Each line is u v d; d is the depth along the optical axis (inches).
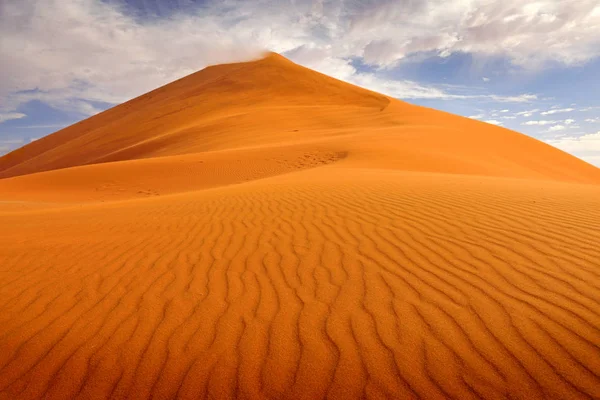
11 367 118.3
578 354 107.8
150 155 1723.7
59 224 305.0
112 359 119.4
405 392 100.3
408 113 1822.1
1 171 2965.1
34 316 145.5
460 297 141.5
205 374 111.0
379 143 991.6
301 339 123.1
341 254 191.0
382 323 128.6
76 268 191.5
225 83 3051.2
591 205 273.3
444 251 187.3
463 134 1283.2
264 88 2844.5
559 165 1316.4
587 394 95.3
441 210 267.3
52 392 108.3
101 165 1094.4
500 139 1411.2
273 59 3454.7
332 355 115.0
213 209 322.3
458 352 112.3
